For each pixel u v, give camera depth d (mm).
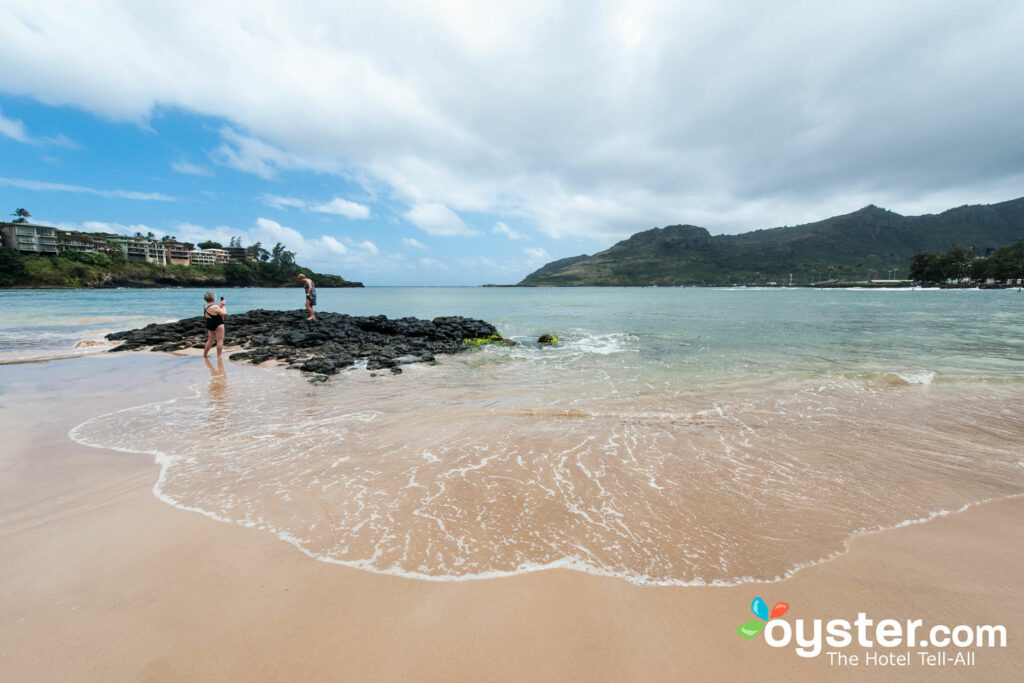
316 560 3172
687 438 6027
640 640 2482
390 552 3279
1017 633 2533
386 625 2562
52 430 6270
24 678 2186
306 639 2449
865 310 37406
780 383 9648
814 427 6555
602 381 9977
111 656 2318
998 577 3039
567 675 2252
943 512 4000
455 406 7711
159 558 3172
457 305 50531
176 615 2607
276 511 3898
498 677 2236
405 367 11969
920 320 26453
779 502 4164
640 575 3037
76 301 47281
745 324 24625
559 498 4180
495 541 3441
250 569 3055
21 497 4152
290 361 12656
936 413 7359
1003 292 101125
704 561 3207
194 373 10922
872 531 3660
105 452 5387
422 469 4875
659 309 41094
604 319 29219
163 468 4891
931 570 3119
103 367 11680
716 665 2326
